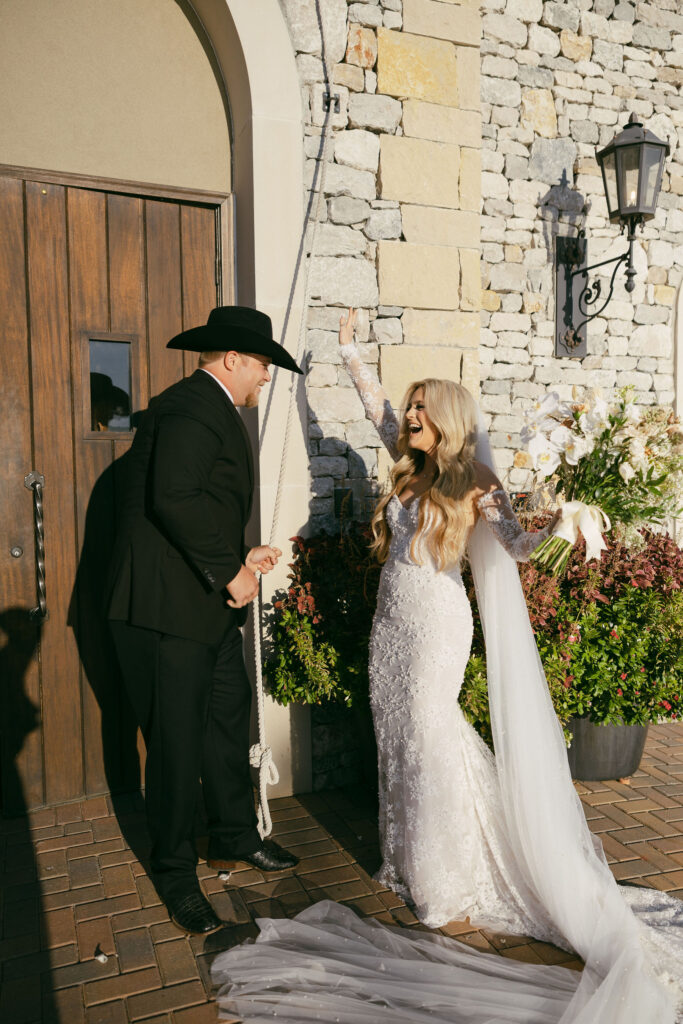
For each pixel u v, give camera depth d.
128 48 2.96
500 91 3.62
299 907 2.37
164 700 2.21
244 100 3.00
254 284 3.03
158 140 3.04
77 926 2.27
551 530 1.99
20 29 2.79
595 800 3.10
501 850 2.37
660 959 2.04
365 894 2.45
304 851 2.72
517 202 3.70
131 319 3.08
